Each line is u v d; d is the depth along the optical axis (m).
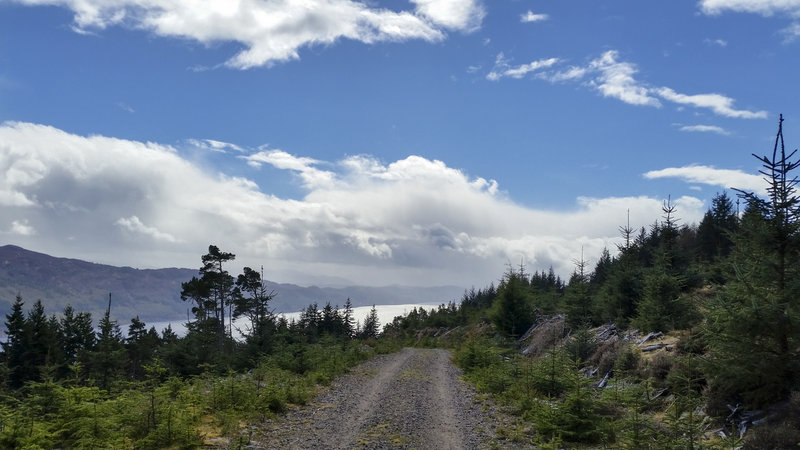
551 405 16.23
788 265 11.48
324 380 23.36
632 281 30.69
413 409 17.16
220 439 12.52
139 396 13.55
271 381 18.86
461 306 99.38
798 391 10.67
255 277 66.00
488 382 21.95
